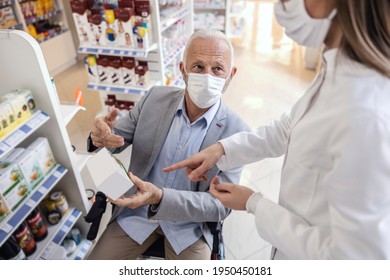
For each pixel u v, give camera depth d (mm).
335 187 588
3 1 4016
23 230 1598
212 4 5488
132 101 3158
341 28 578
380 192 543
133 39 2535
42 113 1537
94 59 2773
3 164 1435
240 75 4855
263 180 2725
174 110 1492
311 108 721
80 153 2137
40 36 4723
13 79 1463
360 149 546
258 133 1120
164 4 3031
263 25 7285
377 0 531
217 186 941
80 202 1974
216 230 1440
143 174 1496
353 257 581
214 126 1438
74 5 2490
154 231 1528
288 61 5395
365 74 581
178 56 3502
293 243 712
